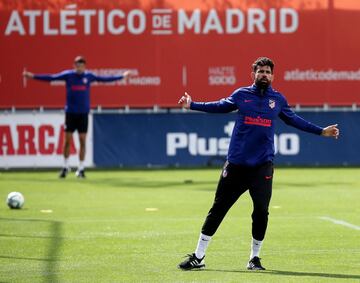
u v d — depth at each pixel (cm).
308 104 6938
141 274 2573
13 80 6869
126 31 6894
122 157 6900
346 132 6944
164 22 6906
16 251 3014
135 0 6900
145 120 6906
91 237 3344
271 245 3138
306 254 2944
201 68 6906
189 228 3597
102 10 6894
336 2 6931
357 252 2981
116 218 3931
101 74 6906
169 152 6931
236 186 2628
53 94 6881
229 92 6919
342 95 6950
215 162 6956
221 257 2889
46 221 3825
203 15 6906
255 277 2511
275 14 6919
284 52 6919
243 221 3828
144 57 6906
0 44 6856
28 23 6875
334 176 6147
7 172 6694
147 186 5469
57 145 6838
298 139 6962
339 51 6938
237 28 6906
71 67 6900
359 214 4056
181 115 6925
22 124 6819
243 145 2603
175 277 2519
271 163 2619
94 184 5634
